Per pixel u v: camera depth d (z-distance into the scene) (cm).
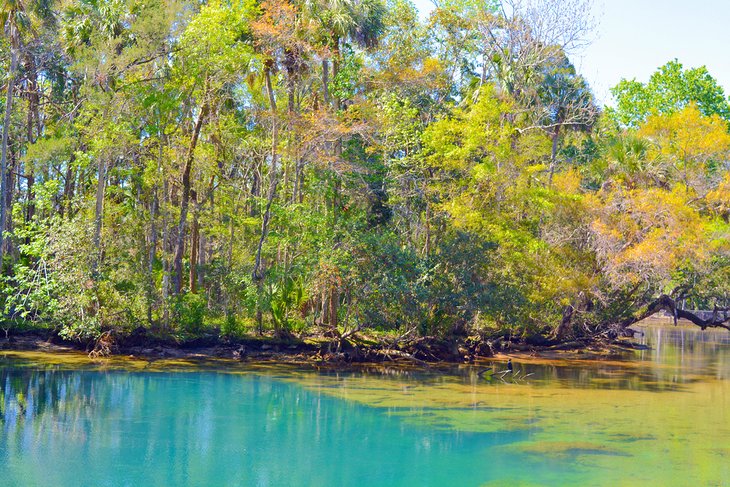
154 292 2859
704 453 1489
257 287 2914
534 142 3484
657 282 3556
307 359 2836
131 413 1783
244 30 2981
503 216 3167
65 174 3684
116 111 2858
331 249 2791
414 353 2997
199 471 1308
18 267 2619
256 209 3681
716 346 4450
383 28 3528
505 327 3447
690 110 3906
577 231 3369
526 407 1998
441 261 2923
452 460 1420
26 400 1891
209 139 3572
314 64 3459
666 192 3406
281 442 1543
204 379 2320
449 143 3200
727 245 3566
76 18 3275
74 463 1329
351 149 3253
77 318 2655
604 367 3084
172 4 2889
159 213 3278
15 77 2914
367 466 1370
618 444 1565
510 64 3822
